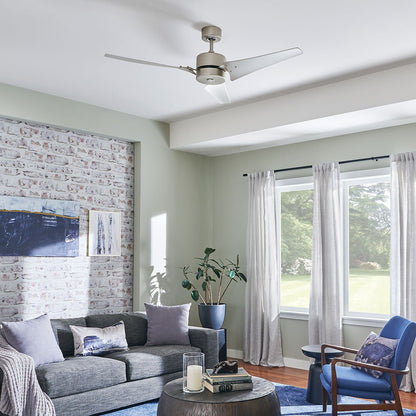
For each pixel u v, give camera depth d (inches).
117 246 220.1
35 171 194.2
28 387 140.7
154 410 162.2
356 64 163.5
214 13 128.3
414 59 159.2
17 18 131.3
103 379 156.3
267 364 227.6
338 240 210.2
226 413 121.1
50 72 170.9
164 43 146.9
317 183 217.3
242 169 250.7
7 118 186.9
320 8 125.4
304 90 191.0
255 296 234.7
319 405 168.2
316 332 212.8
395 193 194.2
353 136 211.9
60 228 199.8
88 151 212.5
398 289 192.4
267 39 143.6
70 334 177.8
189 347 187.9
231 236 253.3
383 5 123.8
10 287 184.1
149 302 227.1
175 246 240.8
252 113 207.9
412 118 186.9
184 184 247.4
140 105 210.4
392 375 138.6
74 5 124.6
